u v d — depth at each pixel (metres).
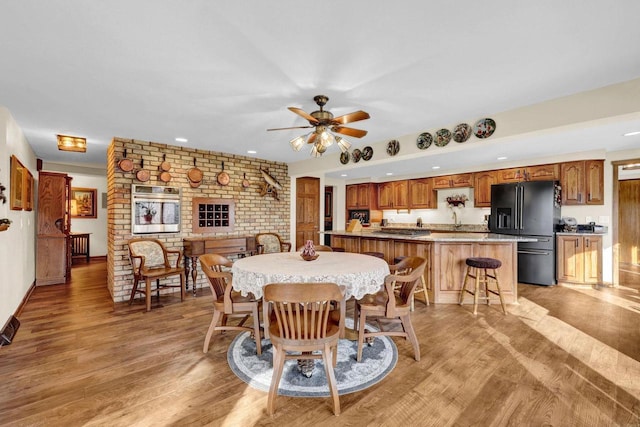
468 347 2.60
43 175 4.82
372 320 3.26
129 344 2.65
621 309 3.63
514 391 1.97
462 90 2.51
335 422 1.69
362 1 1.46
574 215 5.19
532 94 2.61
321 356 1.86
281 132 3.76
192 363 2.32
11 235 3.14
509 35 1.75
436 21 1.62
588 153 4.90
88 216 7.61
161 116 3.13
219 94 2.56
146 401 1.86
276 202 5.72
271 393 1.76
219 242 4.48
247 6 1.50
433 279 3.98
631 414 1.74
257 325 2.47
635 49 1.90
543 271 4.86
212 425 1.66
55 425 1.65
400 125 3.49
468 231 6.24
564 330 2.97
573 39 1.79
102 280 5.20
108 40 1.79
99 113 3.04
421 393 1.95
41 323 3.15
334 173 7.23
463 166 6.32
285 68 2.12
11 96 2.61
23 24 1.63
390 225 8.07
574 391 1.96
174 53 1.93
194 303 3.88
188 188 4.61
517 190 5.07
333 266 2.45
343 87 2.43
